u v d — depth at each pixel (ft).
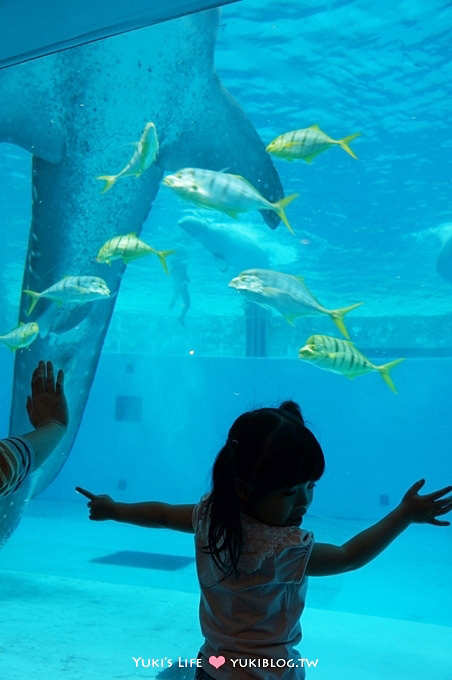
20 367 30.94
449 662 15.37
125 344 92.07
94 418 72.43
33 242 32.12
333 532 50.39
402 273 71.72
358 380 68.23
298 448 6.59
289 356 78.43
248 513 6.81
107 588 23.85
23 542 39.75
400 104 55.31
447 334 76.43
